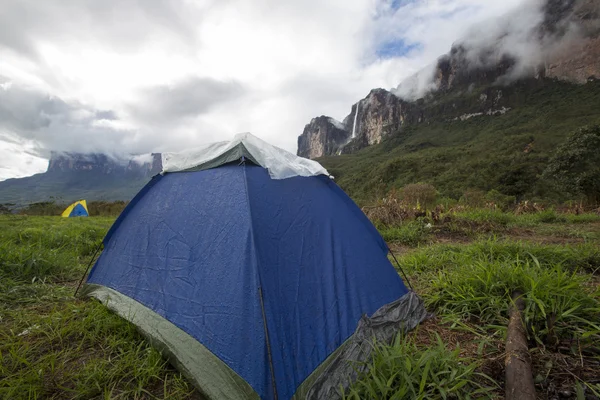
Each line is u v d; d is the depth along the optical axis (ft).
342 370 6.03
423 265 12.49
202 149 9.11
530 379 5.16
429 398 4.88
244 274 6.24
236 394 5.34
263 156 7.76
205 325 6.34
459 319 7.89
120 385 6.00
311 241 7.39
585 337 6.42
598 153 42.19
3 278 10.74
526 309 7.02
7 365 6.40
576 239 17.37
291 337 5.92
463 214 26.20
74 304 9.48
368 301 7.42
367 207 28.40
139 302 7.98
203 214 7.72
